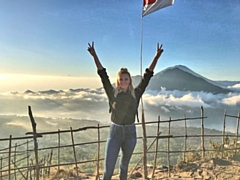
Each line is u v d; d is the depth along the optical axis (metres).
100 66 4.32
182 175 7.06
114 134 4.26
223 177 6.71
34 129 5.86
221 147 9.29
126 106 4.21
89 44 4.30
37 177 5.91
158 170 7.74
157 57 4.46
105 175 4.25
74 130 6.54
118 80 4.27
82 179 7.51
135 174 7.21
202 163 7.86
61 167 9.36
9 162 6.35
